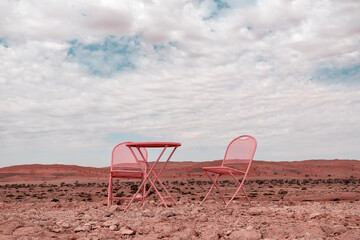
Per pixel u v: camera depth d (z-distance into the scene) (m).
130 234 3.88
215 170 6.76
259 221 4.64
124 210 5.98
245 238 3.66
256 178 40.28
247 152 7.09
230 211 5.68
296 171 51.41
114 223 4.38
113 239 3.72
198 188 23.42
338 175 48.47
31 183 34.09
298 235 3.70
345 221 4.52
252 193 17.89
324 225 4.12
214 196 15.80
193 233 3.82
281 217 5.01
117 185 28.34
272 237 3.73
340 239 3.48
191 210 5.82
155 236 3.73
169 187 24.09
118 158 7.18
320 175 48.16
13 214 5.14
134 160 7.32
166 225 4.26
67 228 4.25
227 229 4.09
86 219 4.93
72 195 18.09
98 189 23.16
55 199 14.72
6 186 28.11
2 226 4.05
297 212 5.51
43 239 3.55
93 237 3.72
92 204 8.17
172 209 5.98
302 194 16.72
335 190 20.34
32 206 7.91
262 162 59.81
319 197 14.22
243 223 4.46
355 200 13.01
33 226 4.14
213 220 4.78
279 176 44.81
